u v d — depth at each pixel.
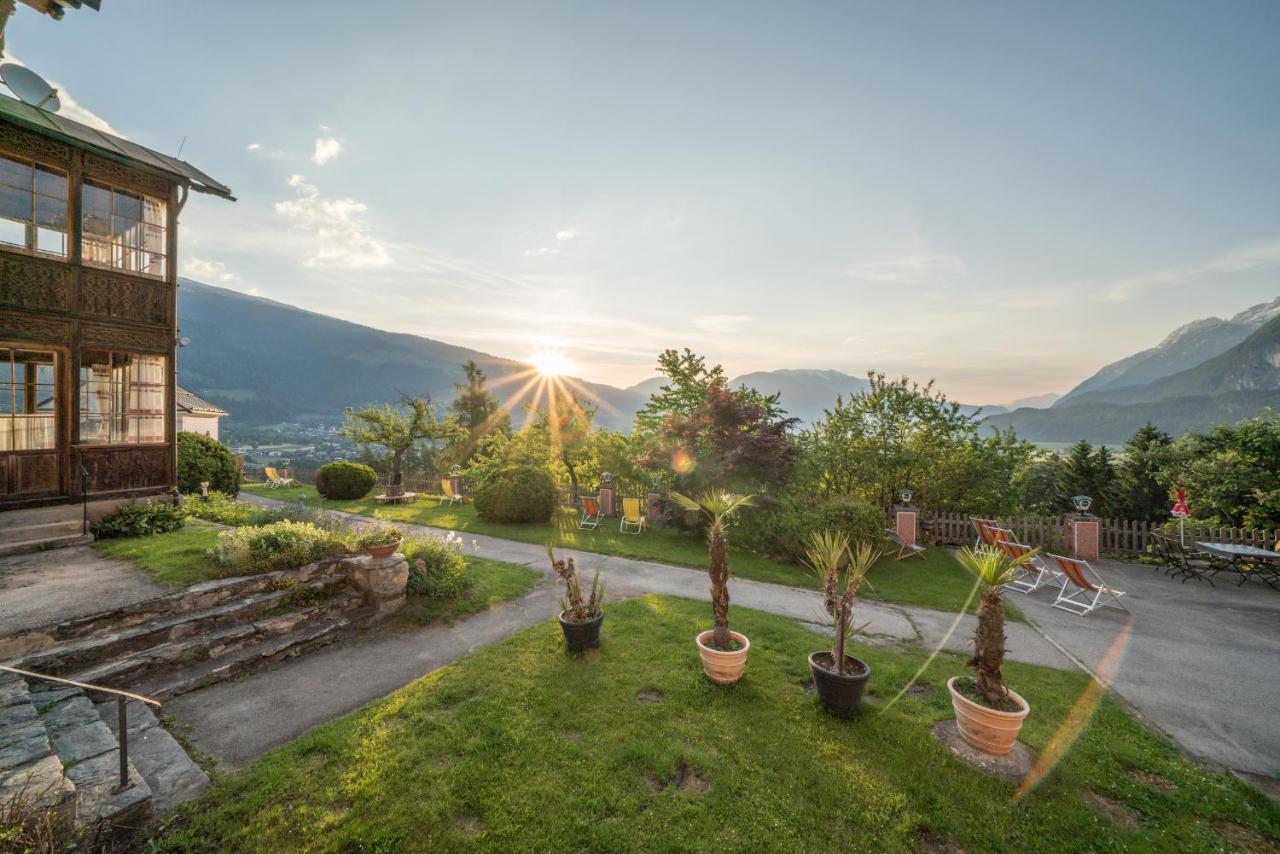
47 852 2.72
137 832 3.20
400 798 3.57
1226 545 9.95
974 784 3.82
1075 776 3.94
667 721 4.59
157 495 9.83
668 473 13.80
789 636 6.61
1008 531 11.12
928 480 15.23
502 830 3.30
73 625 5.10
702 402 14.70
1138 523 11.80
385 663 5.81
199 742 4.26
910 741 4.33
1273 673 5.83
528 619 7.23
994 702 4.23
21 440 8.31
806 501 11.91
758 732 4.44
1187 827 3.47
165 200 10.13
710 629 6.77
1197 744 4.45
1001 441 16.56
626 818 3.45
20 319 8.23
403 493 20.06
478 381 34.50
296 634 6.11
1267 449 13.17
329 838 3.22
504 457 19.34
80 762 3.65
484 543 12.42
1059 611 8.03
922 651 6.36
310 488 23.95
